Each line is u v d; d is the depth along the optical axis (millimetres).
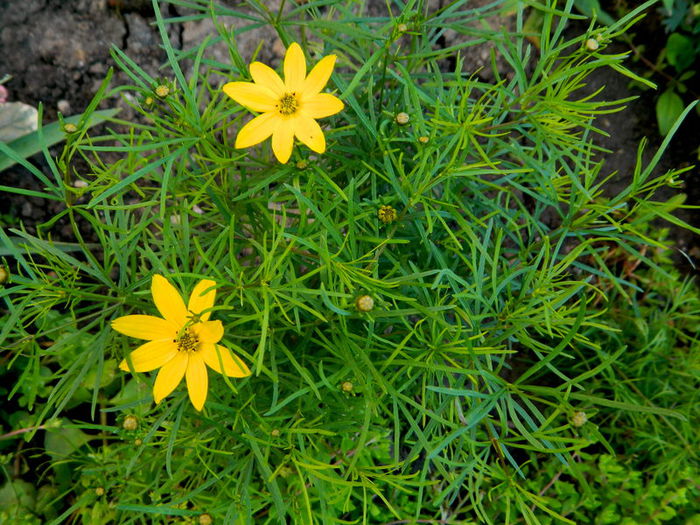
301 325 234
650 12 399
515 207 387
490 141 256
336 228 212
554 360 362
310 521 201
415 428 217
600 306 369
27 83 367
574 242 391
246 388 242
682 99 411
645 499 304
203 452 259
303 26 245
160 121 208
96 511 291
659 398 343
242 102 203
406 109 245
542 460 341
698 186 414
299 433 217
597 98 413
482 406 212
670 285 354
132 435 233
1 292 188
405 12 210
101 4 374
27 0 368
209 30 381
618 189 412
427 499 316
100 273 212
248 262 327
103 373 316
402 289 250
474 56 397
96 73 373
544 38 209
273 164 241
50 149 361
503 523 330
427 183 207
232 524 218
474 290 254
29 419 328
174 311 187
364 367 229
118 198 238
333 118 268
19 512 312
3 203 358
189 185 265
